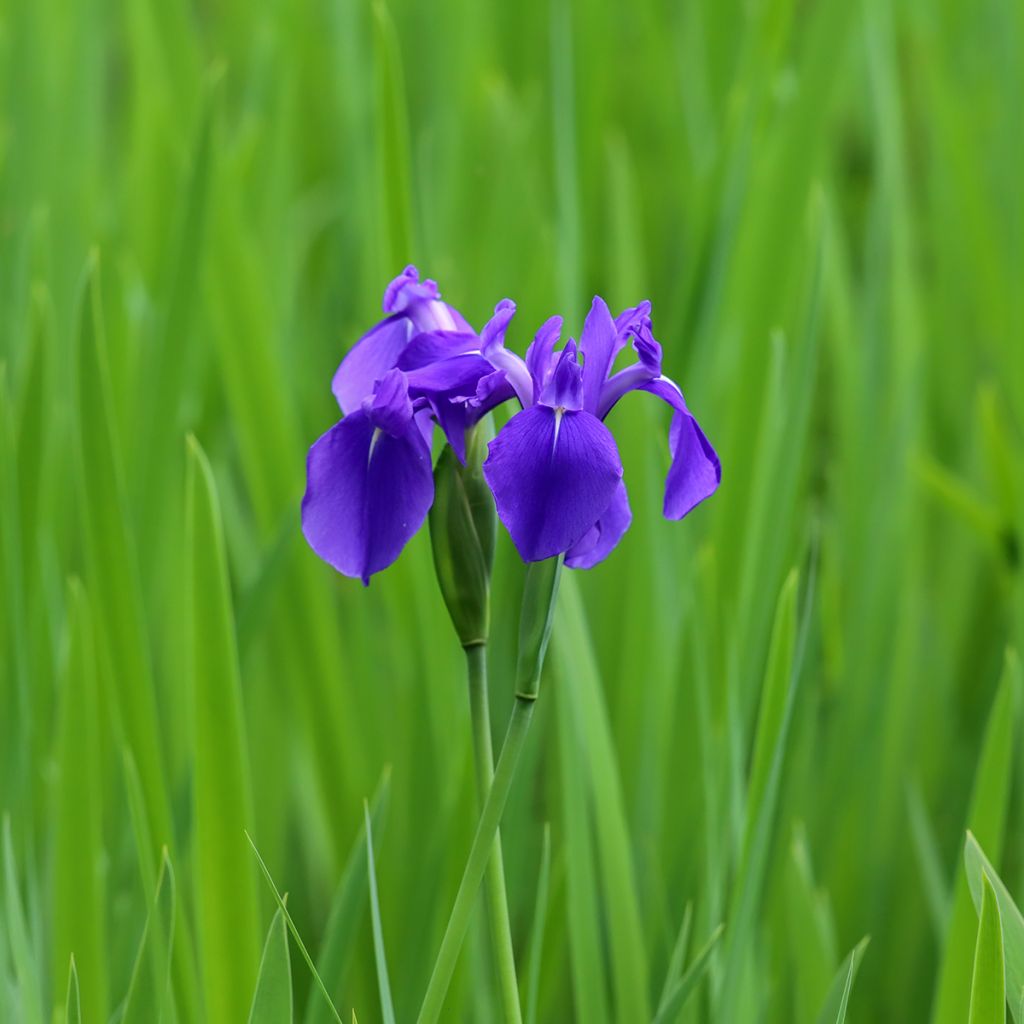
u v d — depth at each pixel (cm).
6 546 359
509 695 369
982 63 588
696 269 412
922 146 614
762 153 427
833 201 492
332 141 632
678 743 361
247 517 472
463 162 500
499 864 331
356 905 348
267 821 372
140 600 353
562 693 354
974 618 455
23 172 482
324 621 367
